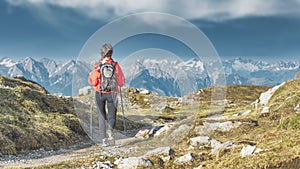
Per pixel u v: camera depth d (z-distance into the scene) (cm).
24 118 2870
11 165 1841
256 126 2123
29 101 3378
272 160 988
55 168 1560
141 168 1314
